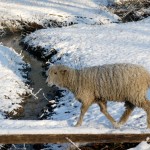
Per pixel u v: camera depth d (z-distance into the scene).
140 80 11.89
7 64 24.17
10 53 27.22
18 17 38.34
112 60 23.88
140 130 11.67
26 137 11.56
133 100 12.04
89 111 16.33
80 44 28.38
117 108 16.17
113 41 29.28
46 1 44.88
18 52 29.80
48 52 28.22
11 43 32.81
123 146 12.16
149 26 34.81
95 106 16.92
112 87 12.12
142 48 26.84
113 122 12.71
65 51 27.22
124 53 25.48
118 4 44.91
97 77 12.38
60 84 13.01
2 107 18.19
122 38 30.19
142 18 41.31
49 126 12.78
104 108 12.78
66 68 12.91
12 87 20.78
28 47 30.84
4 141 11.57
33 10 40.66
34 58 28.19
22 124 12.92
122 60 23.69
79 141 11.64
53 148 13.84
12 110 18.17
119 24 36.91
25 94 20.67
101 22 39.66
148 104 12.08
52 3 44.22
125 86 11.94
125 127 12.74
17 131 11.56
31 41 31.80
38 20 38.50
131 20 41.31
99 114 15.67
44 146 14.26
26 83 22.41
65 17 39.97
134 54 25.06
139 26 34.91
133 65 12.19
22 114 18.14
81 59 24.80
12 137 11.54
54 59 26.47
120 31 32.84
